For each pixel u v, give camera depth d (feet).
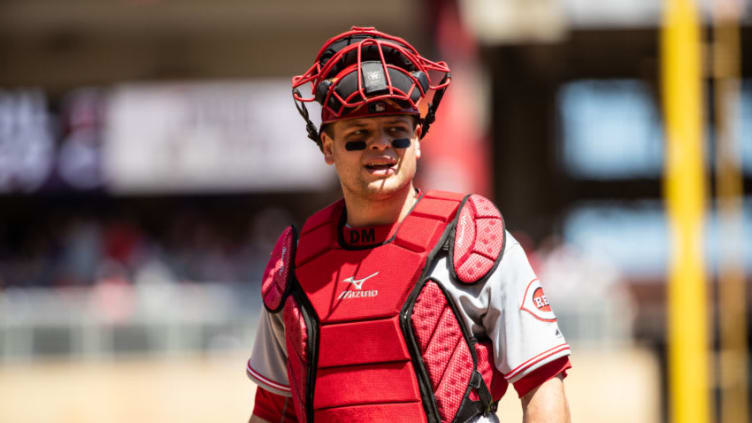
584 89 204.64
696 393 77.41
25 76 189.88
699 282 76.64
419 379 26.66
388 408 26.78
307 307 28.02
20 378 120.16
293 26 186.70
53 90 189.88
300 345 27.94
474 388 26.84
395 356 26.71
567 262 145.28
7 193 187.42
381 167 27.45
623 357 119.14
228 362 121.49
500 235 27.22
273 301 28.81
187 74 192.34
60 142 186.80
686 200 76.18
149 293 126.21
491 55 191.62
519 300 26.91
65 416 119.75
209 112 183.52
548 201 205.77
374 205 27.81
